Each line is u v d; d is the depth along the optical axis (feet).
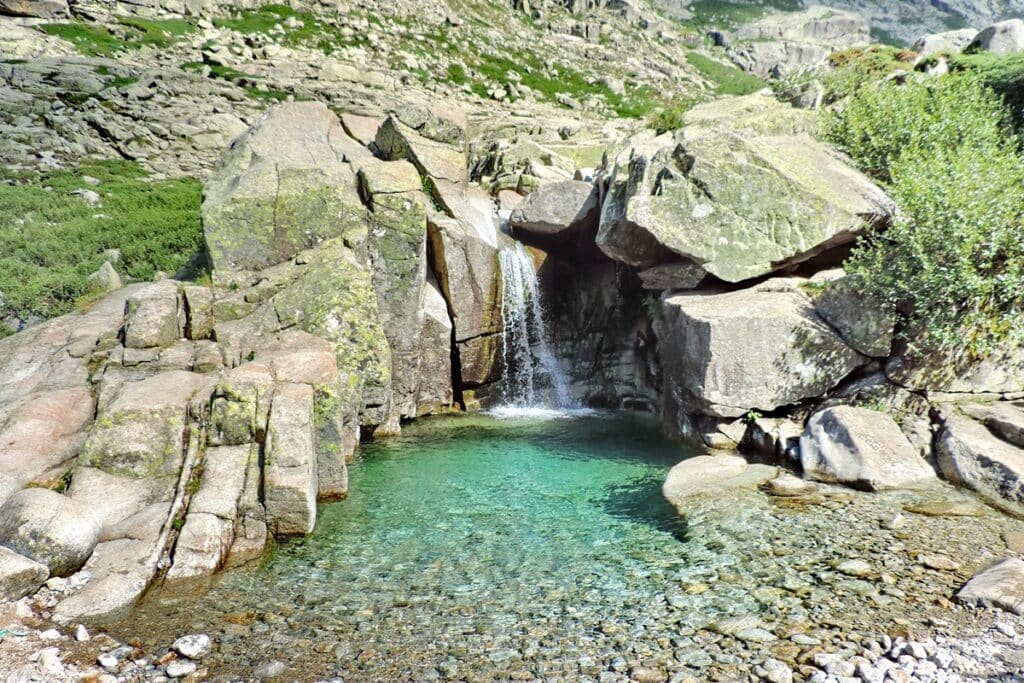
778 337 35.32
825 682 16.26
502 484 33.42
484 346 50.24
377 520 28.73
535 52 191.52
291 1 160.86
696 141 41.98
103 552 23.06
